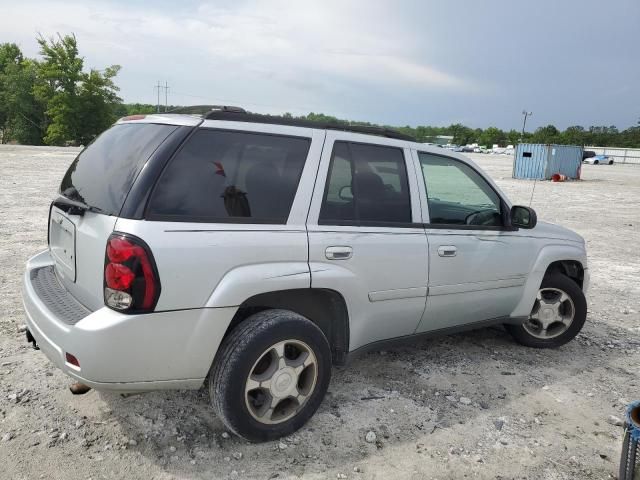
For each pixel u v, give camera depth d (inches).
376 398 152.3
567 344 207.0
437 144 170.6
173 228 109.5
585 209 709.9
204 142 118.0
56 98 2559.1
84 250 116.0
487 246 170.7
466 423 142.3
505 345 200.7
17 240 328.5
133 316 105.7
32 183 662.5
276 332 121.2
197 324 112.7
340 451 126.0
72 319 113.1
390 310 148.9
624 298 281.4
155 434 127.9
